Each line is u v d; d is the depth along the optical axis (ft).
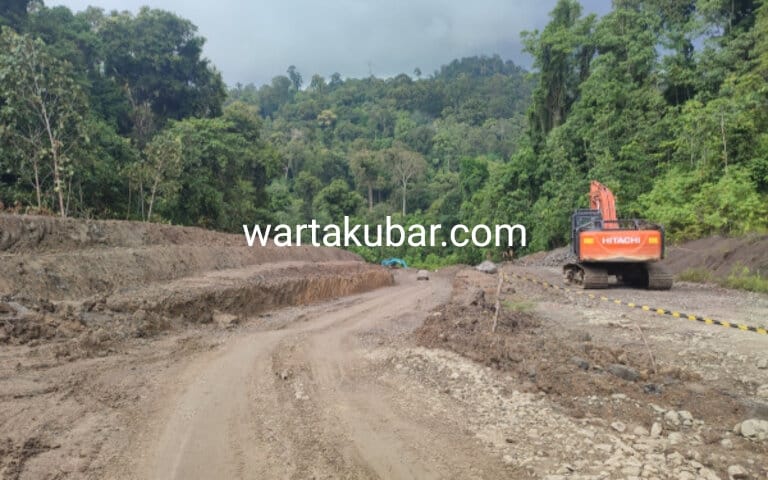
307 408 19.81
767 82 85.66
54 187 61.77
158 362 26.11
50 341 27.14
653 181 102.42
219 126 114.93
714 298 45.80
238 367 25.71
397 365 26.00
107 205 81.76
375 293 69.36
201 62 144.66
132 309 35.14
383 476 14.28
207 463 15.01
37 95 59.31
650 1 126.72
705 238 75.15
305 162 267.18
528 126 164.04
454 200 209.77
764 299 44.75
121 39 128.47
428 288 76.95
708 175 83.20
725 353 26.27
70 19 117.08
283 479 14.10
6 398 19.15
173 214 94.89
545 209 127.85
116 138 89.15
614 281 62.85
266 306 48.75
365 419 18.62
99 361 25.23
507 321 34.04
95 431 17.03
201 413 19.10
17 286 32.63
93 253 41.93
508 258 144.77
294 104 419.95
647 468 14.39
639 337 30.45
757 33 96.17
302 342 32.07
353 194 207.31
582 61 145.48
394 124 369.71
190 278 47.70
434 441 16.61
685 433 16.98
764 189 78.28
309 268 69.10
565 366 23.49
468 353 26.76
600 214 60.54
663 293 50.16
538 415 18.67
